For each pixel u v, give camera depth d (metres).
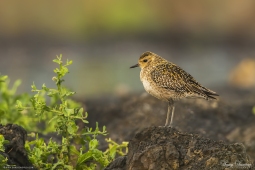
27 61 27.62
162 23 33.88
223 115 14.77
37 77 24.86
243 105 16.08
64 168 8.77
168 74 11.02
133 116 14.22
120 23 33.72
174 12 34.12
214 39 32.84
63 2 33.62
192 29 33.62
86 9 33.81
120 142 12.77
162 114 14.12
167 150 8.28
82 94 20.86
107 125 14.16
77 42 31.67
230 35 33.06
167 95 11.09
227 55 30.19
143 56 11.62
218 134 13.70
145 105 14.55
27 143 9.07
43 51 29.70
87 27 33.31
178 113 14.14
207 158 8.21
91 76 25.16
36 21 32.62
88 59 28.62
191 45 32.09
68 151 8.98
